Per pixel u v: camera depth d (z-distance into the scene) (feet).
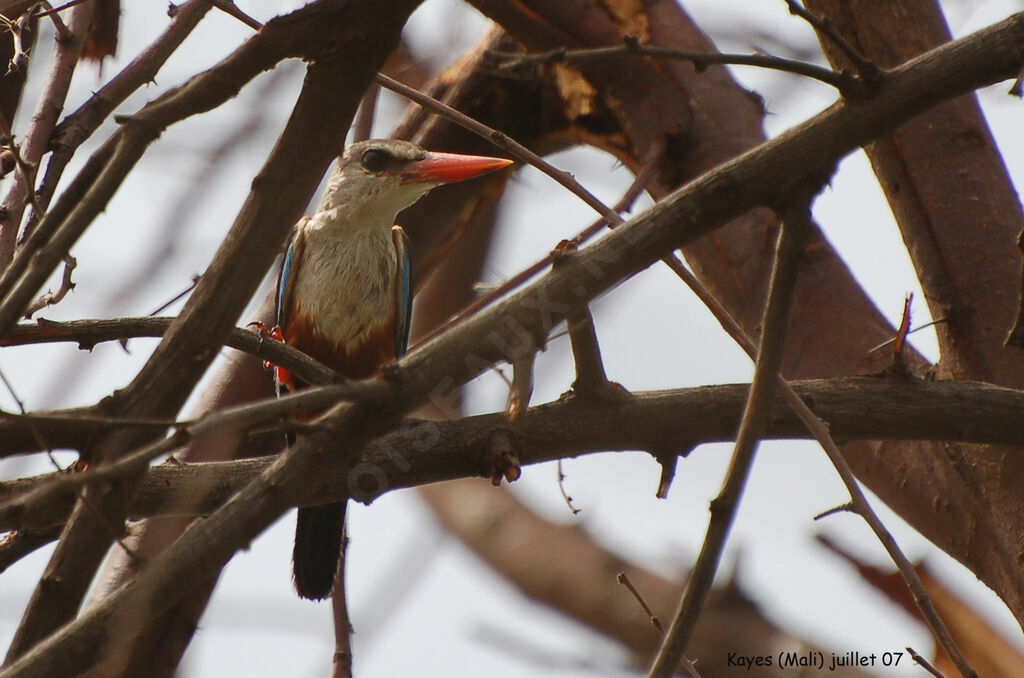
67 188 15.08
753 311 27.91
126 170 14.43
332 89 15.49
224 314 15.44
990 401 20.53
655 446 19.90
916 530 25.22
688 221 15.65
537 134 34.91
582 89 32.94
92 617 13.82
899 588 34.45
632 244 15.58
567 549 47.57
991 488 23.40
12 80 24.85
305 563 25.98
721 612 40.27
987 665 33.55
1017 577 22.82
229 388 28.84
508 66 16.69
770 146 15.79
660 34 31.76
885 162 24.94
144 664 23.72
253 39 15.05
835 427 20.38
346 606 22.62
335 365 30.60
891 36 25.21
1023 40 15.90
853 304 26.84
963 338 23.65
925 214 24.50
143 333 19.20
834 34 15.71
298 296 30.27
